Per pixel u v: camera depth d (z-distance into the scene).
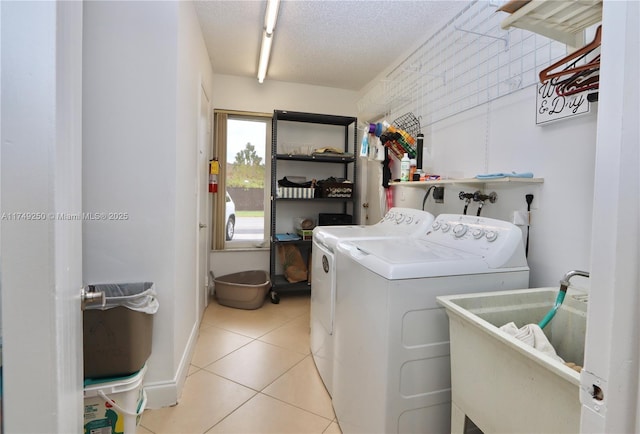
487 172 1.80
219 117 3.41
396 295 1.16
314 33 2.50
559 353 1.17
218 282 3.23
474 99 1.90
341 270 1.60
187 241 2.06
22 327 0.46
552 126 1.42
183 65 1.82
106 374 1.40
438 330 1.22
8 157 0.44
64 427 0.53
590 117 1.27
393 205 2.80
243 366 2.11
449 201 2.10
